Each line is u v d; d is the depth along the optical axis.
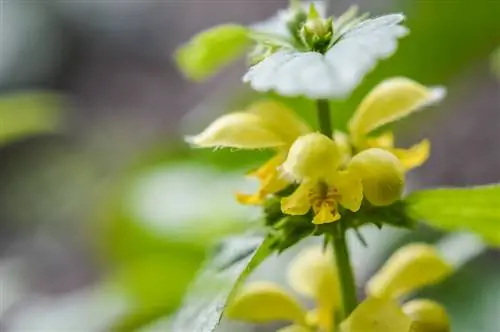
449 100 0.51
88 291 0.52
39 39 0.77
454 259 0.31
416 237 0.36
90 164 0.71
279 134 0.26
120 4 0.78
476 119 0.54
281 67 0.23
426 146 0.26
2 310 0.52
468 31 0.43
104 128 0.74
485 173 0.54
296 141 0.25
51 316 0.41
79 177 0.70
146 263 0.41
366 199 0.25
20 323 0.42
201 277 0.25
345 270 0.26
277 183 0.25
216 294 0.25
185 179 0.44
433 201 0.26
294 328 0.27
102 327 0.39
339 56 0.23
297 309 0.27
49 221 0.67
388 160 0.25
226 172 0.45
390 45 0.23
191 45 0.29
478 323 0.35
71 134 0.73
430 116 0.50
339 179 0.24
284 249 0.25
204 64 0.30
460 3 0.42
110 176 0.64
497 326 0.35
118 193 0.47
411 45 0.43
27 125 0.43
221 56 0.29
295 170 0.24
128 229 0.45
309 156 0.24
